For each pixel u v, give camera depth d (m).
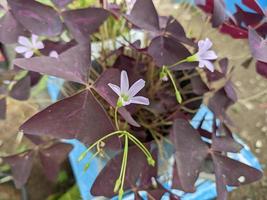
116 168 0.16
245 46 0.31
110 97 0.14
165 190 0.17
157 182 0.17
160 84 0.19
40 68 0.13
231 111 0.30
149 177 0.17
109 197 0.16
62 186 0.27
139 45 0.18
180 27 0.16
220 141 0.16
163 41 0.16
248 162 0.23
